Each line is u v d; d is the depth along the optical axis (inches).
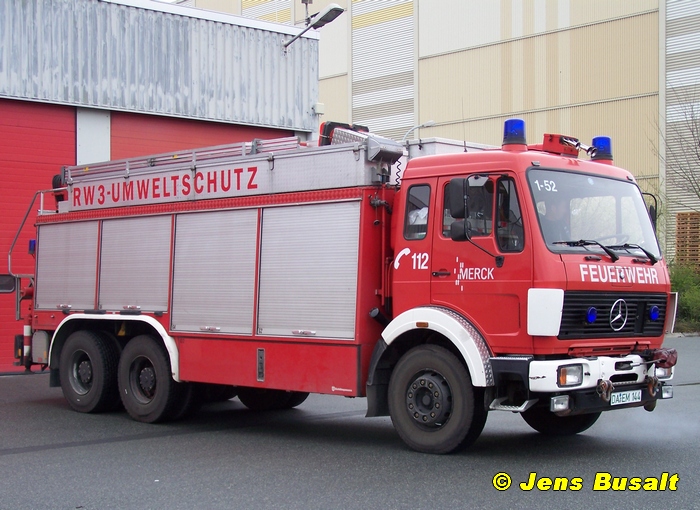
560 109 1318.9
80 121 649.6
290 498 250.4
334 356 332.5
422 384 307.6
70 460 314.3
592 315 292.4
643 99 1238.9
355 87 1592.0
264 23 735.1
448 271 307.4
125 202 430.6
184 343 392.8
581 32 1296.8
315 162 345.7
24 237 628.4
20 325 626.2
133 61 668.1
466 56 1424.7
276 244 357.4
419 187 321.1
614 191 325.1
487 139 1395.2
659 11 1221.7
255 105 727.7
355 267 327.9
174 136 695.1
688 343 848.3
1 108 617.0
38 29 625.0
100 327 450.9
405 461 299.3
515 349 289.4
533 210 290.8
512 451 315.9
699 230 1148.5
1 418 425.7
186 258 395.2
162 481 276.7
